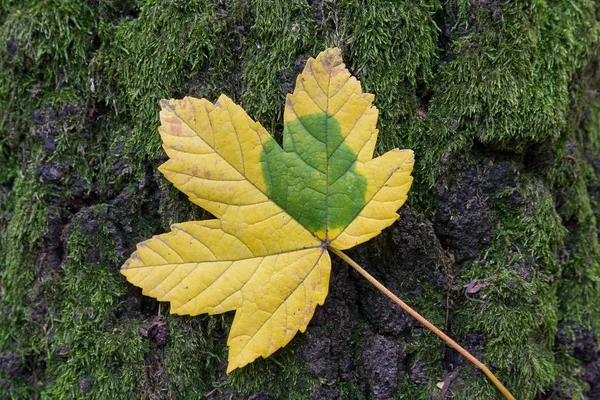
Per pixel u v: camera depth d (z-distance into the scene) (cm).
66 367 41
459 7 41
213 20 41
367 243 41
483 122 41
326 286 39
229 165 39
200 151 39
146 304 41
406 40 41
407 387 41
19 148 42
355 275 41
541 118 41
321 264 39
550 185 43
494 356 41
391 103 41
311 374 40
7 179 43
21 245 42
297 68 40
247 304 39
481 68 41
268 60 41
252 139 39
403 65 41
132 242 42
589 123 47
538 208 42
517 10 41
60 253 42
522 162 42
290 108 39
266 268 39
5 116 42
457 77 41
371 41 41
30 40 41
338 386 41
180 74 41
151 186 42
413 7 41
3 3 42
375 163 39
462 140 41
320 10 41
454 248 42
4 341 42
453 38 41
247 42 41
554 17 42
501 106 41
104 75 42
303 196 39
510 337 41
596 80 47
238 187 39
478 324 41
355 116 39
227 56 41
